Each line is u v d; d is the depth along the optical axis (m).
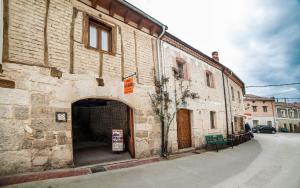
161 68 10.05
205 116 13.35
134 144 8.42
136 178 5.99
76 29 6.98
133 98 8.54
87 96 6.96
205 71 14.33
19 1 5.76
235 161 8.89
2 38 5.29
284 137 23.94
